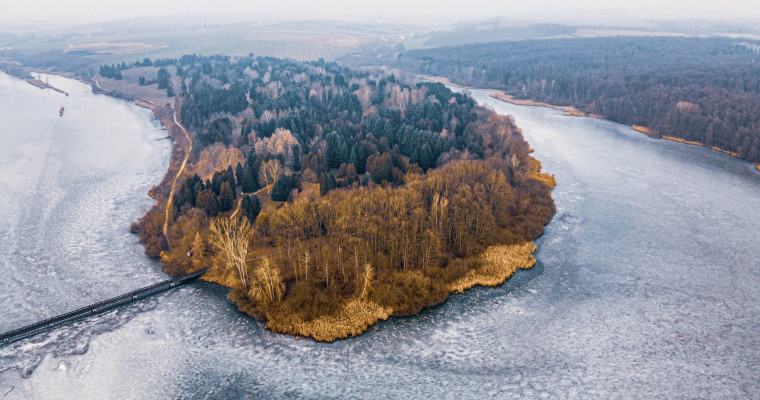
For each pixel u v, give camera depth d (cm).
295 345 9444
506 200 14850
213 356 9188
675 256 12594
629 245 13212
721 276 11650
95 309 10475
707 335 9638
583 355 9175
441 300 10756
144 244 13550
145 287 11250
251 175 15425
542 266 12262
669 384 8450
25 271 12131
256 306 10469
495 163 17000
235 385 8494
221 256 12000
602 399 8150
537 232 13800
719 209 15388
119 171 19588
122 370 8875
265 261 10700
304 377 8644
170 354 9262
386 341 9544
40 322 9919
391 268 11656
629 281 11531
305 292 10600
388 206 12800
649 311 10425
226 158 17525
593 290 11212
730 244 13150
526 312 10444
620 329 9869
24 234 14100
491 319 10219
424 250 11812
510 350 9306
